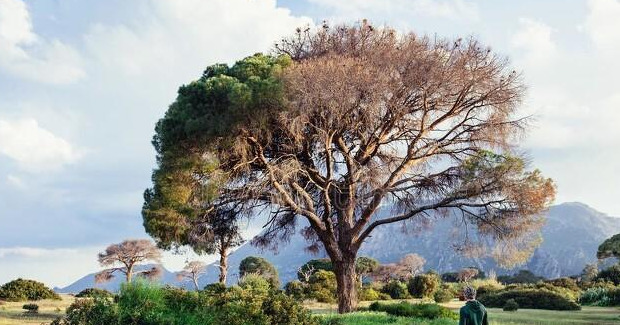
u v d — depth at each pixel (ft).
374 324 64.75
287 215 108.27
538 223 90.74
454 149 97.19
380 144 95.71
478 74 89.97
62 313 76.48
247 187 90.07
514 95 92.89
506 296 124.57
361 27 98.12
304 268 198.39
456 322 69.77
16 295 120.57
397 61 87.51
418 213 97.81
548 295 117.80
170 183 86.79
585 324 73.31
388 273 292.40
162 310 41.91
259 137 89.10
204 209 91.81
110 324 39.42
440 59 88.53
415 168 99.14
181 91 91.56
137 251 244.83
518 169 88.69
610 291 127.75
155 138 92.94
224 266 103.65
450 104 94.53
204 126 82.33
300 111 82.94
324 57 88.53
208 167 84.89
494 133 94.07
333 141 94.17
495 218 91.09
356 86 83.10
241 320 42.09
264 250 113.70
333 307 116.78
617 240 107.65
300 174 95.55
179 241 94.12
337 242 96.73
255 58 92.43
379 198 93.66
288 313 44.65
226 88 84.07
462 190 90.48
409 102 91.15
